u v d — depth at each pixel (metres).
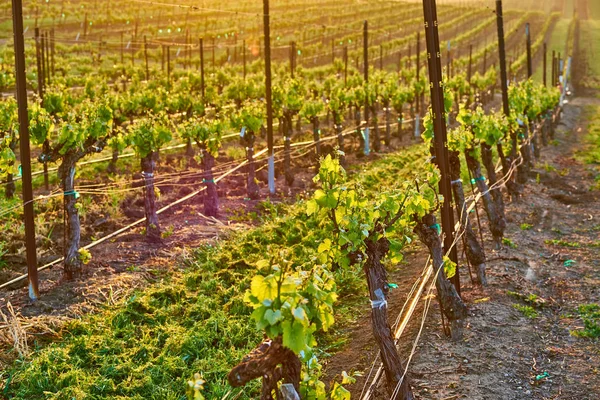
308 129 35.34
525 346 9.66
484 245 14.38
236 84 33.25
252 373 5.26
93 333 10.09
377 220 7.86
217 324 10.23
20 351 9.38
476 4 150.00
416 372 8.90
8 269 13.11
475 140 14.25
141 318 10.53
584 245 15.00
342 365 9.35
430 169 10.35
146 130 14.58
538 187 21.48
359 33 92.88
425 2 10.17
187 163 24.06
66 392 8.36
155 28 80.44
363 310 11.20
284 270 5.10
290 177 21.41
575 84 72.94
